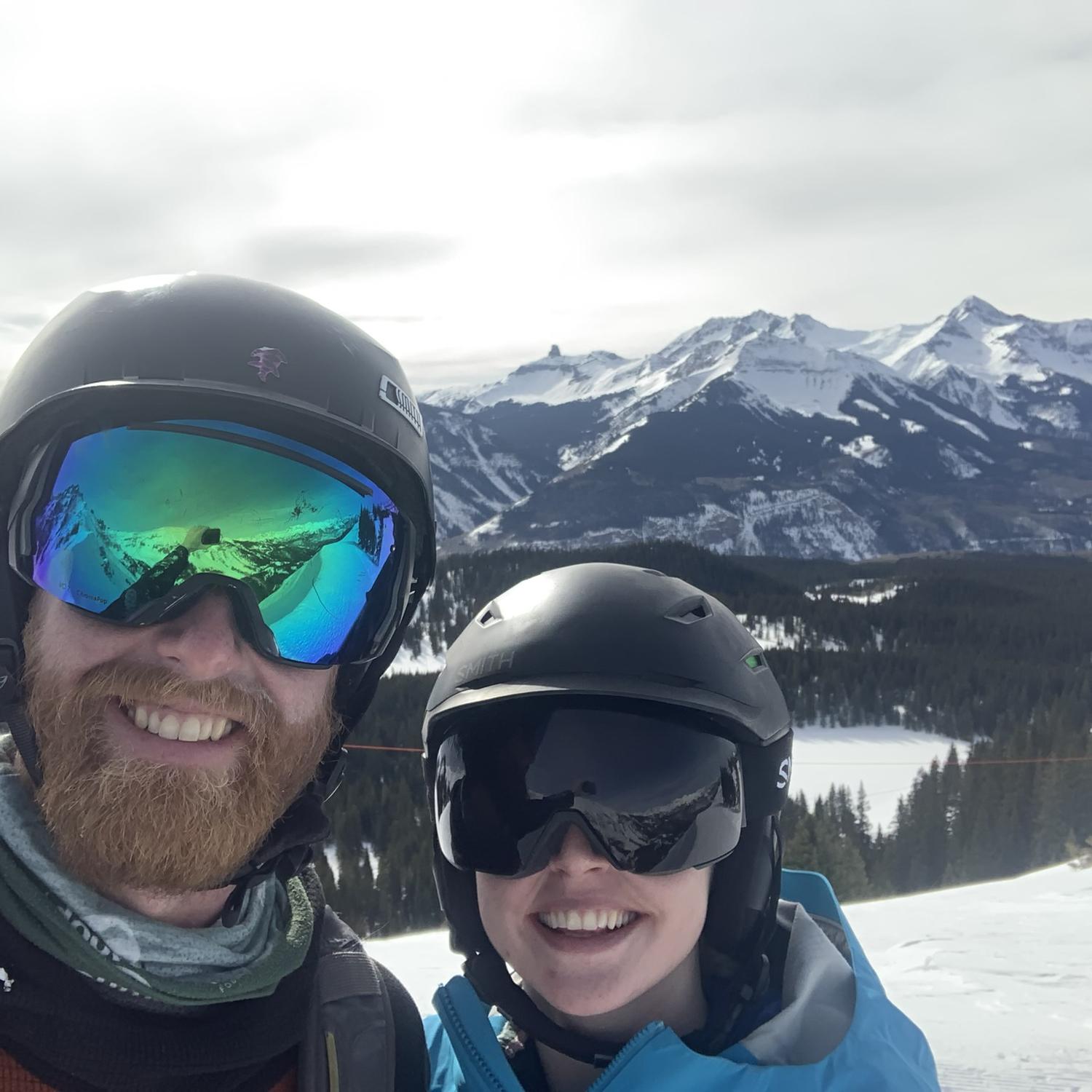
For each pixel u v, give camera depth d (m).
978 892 4.79
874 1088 0.55
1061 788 17.66
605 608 0.64
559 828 0.60
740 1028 0.62
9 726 0.53
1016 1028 2.03
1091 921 3.54
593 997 0.59
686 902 0.61
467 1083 0.63
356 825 18.25
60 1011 0.47
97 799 0.49
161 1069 0.48
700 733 0.63
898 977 2.62
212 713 0.52
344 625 0.59
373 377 0.62
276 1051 0.53
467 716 0.65
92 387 0.55
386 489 0.63
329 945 0.61
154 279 0.60
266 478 0.57
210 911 0.55
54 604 0.53
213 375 0.56
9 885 0.48
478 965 0.65
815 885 0.71
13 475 0.57
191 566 0.54
